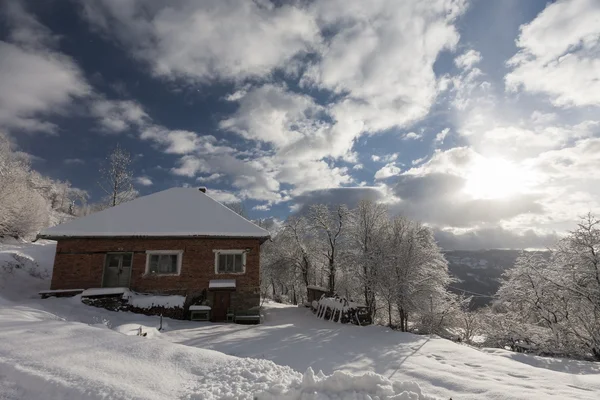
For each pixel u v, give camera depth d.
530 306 18.66
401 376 8.00
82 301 14.27
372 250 23.12
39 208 31.16
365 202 26.23
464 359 9.82
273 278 35.16
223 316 16.66
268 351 9.86
